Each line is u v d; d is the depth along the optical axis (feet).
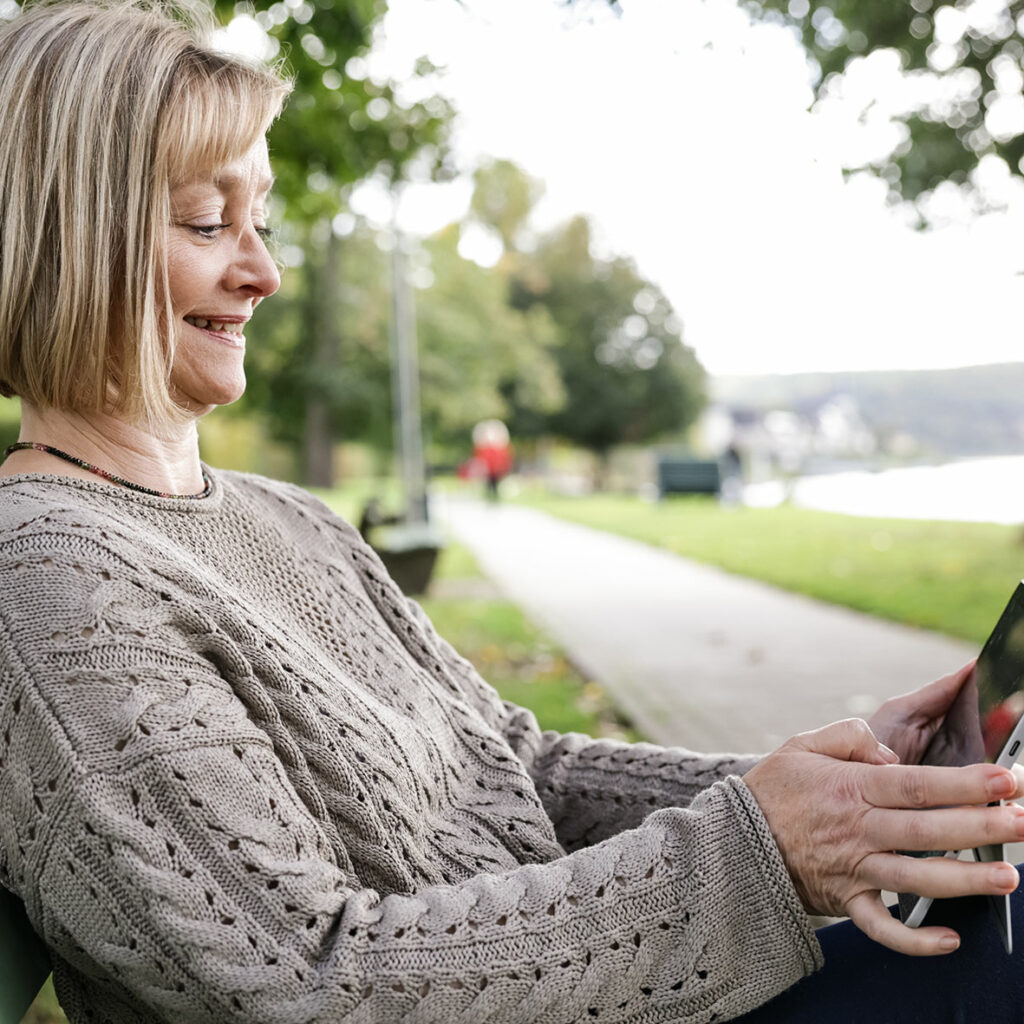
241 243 4.19
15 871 3.34
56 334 3.80
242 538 4.46
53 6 3.92
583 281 172.76
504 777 4.77
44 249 3.79
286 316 111.75
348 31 19.47
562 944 3.43
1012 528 50.85
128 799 3.20
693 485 96.58
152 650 3.41
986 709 3.88
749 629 26.78
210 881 3.20
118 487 4.10
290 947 3.23
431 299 119.65
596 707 18.61
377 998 3.24
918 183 41.50
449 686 5.13
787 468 147.64
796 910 3.48
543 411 167.53
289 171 23.30
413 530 47.47
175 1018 3.27
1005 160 40.70
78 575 3.40
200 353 4.22
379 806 3.88
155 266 3.92
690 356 176.65
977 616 26.30
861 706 18.26
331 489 114.21
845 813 3.46
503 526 72.84
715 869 3.54
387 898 3.51
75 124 3.75
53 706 3.24
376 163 23.49
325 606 4.61
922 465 142.51
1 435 43.34
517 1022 3.37
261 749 3.50
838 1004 3.74
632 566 43.86
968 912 3.70
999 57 38.73
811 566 39.27
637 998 3.49
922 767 3.41
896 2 36.81
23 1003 3.58
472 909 3.46
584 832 5.21
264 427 118.32
